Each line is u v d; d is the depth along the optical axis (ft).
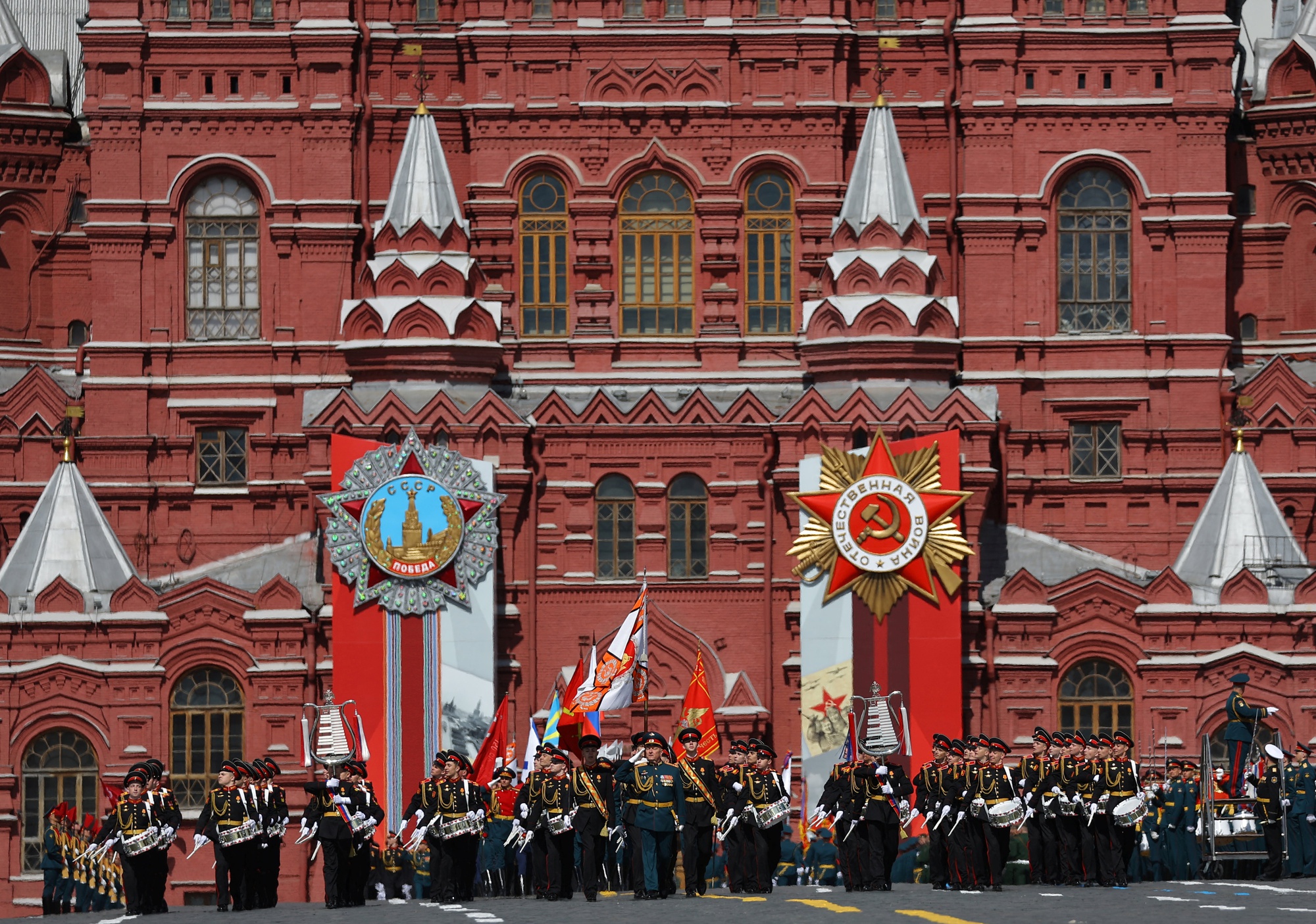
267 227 539.29
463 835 349.00
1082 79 538.47
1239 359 552.41
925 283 515.50
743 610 517.96
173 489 535.19
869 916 286.05
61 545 504.84
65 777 495.41
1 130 558.97
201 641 498.69
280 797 351.25
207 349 536.83
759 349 536.01
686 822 339.36
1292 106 549.13
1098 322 539.70
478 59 539.29
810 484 503.61
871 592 498.69
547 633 517.55
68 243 563.48
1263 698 494.18
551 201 540.93
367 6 547.08
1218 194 536.42
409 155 525.34
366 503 499.92
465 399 514.68
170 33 538.06
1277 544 509.35
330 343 536.83
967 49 536.42
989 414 511.81
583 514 519.19
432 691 498.28
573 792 344.49
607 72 538.06
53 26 609.01
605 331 534.78
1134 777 349.20
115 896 445.37
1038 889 345.72
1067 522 535.19
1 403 538.47
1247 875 386.11
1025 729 501.56
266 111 538.47
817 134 539.29
